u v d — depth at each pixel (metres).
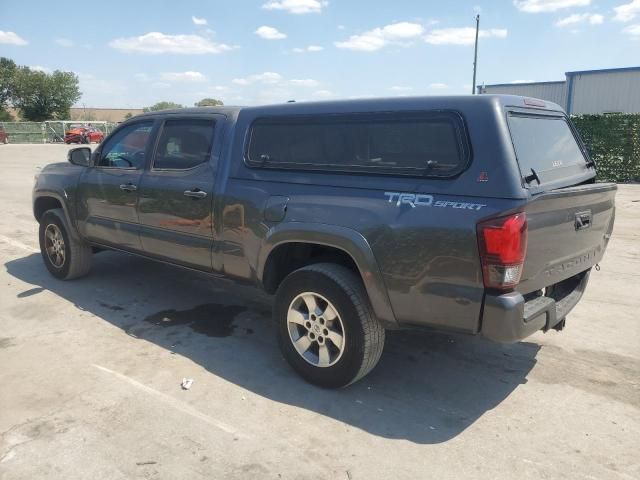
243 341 4.60
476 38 25.81
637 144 16.36
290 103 4.04
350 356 3.59
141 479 2.82
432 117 3.28
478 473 2.90
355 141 3.58
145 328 4.84
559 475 2.89
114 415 3.40
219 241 4.32
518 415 3.48
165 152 4.81
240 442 3.15
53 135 56.12
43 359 4.18
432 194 3.18
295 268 4.20
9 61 76.81
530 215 3.02
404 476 2.87
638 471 2.93
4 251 7.59
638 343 4.59
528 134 3.44
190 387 3.78
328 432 3.27
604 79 28.27
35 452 3.02
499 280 2.98
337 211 3.52
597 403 3.63
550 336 4.75
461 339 4.68
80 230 5.77
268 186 3.95
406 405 3.60
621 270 6.77
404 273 3.27
